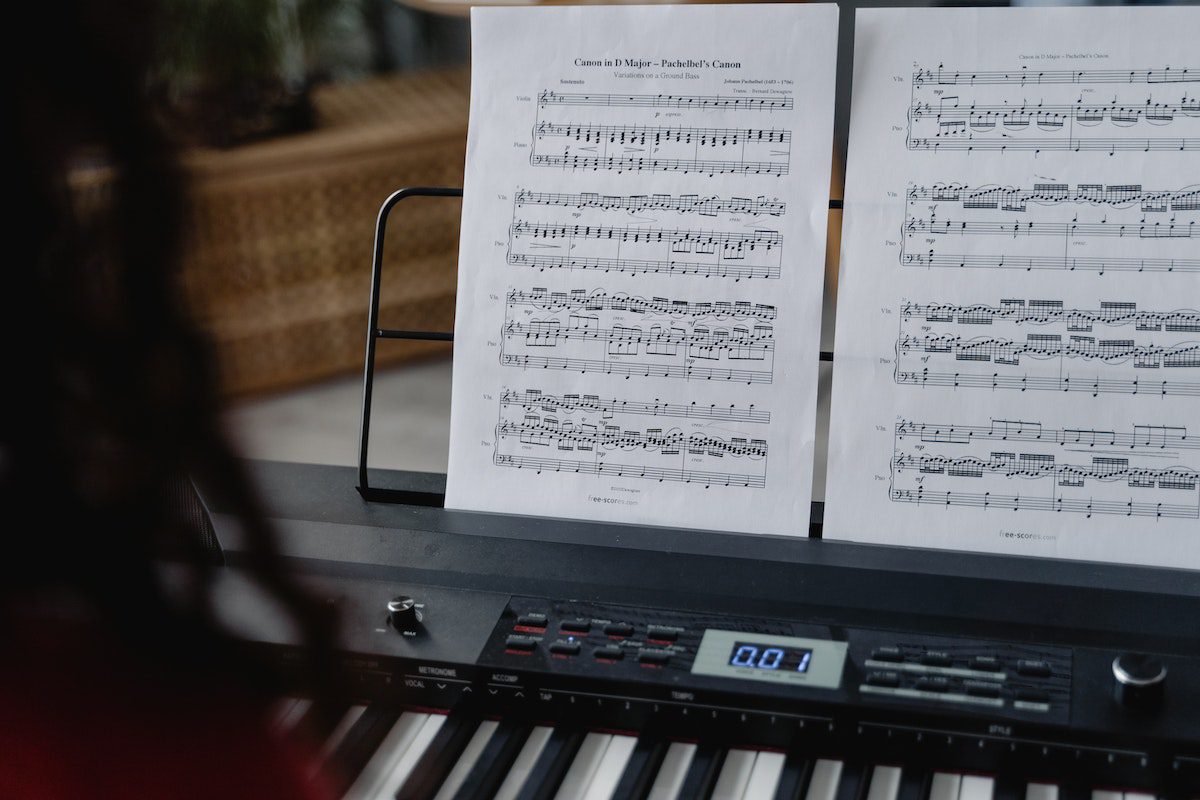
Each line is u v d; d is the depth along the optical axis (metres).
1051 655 1.02
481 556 1.20
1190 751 0.92
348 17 3.84
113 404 0.65
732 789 0.98
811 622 1.08
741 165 1.16
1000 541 1.10
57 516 0.65
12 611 0.67
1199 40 1.08
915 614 1.08
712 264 1.16
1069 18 1.10
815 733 1.00
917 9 1.12
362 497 1.31
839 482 1.14
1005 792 0.95
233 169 3.61
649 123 1.18
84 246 0.62
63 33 0.58
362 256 3.86
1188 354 1.07
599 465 1.18
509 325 1.20
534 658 1.06
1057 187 1.10
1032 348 1.10
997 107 1.11
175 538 0.91
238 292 3.73
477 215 1.21
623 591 1.14
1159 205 1.08
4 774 0.69
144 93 0.62
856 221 1.14
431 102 3.97
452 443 1.21
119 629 0.68
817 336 1.14
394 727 1.05
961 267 1.12
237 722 0.71
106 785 0.69
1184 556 1.07
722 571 1.15
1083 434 1.09
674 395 1.17
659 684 1.02
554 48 1.19
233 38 3.55
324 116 3.84
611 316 1.18
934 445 1.12
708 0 2.50
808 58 1.15
